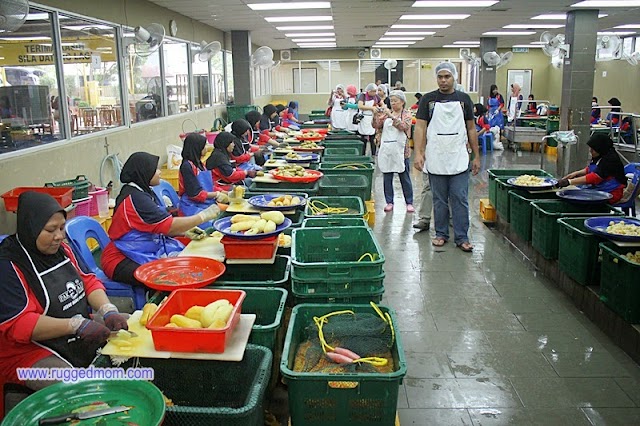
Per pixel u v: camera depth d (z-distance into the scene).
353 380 1.88
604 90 15.07
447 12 8.90
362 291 2.52
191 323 1.95
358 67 18.08
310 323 2.38
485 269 4.50
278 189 4.69
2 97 4.24
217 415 1.63
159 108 8.11
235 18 9.59
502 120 12.98
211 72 11.24
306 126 11.60
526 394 2.67
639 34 13.59
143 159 3.12
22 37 4.47
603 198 4.46
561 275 4.02
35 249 2.05
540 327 3.42
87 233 3.08
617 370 2.89
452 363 2.97
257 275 2.93
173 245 3.26
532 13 9.14
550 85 18.14
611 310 3.25
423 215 5.68
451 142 4.86
